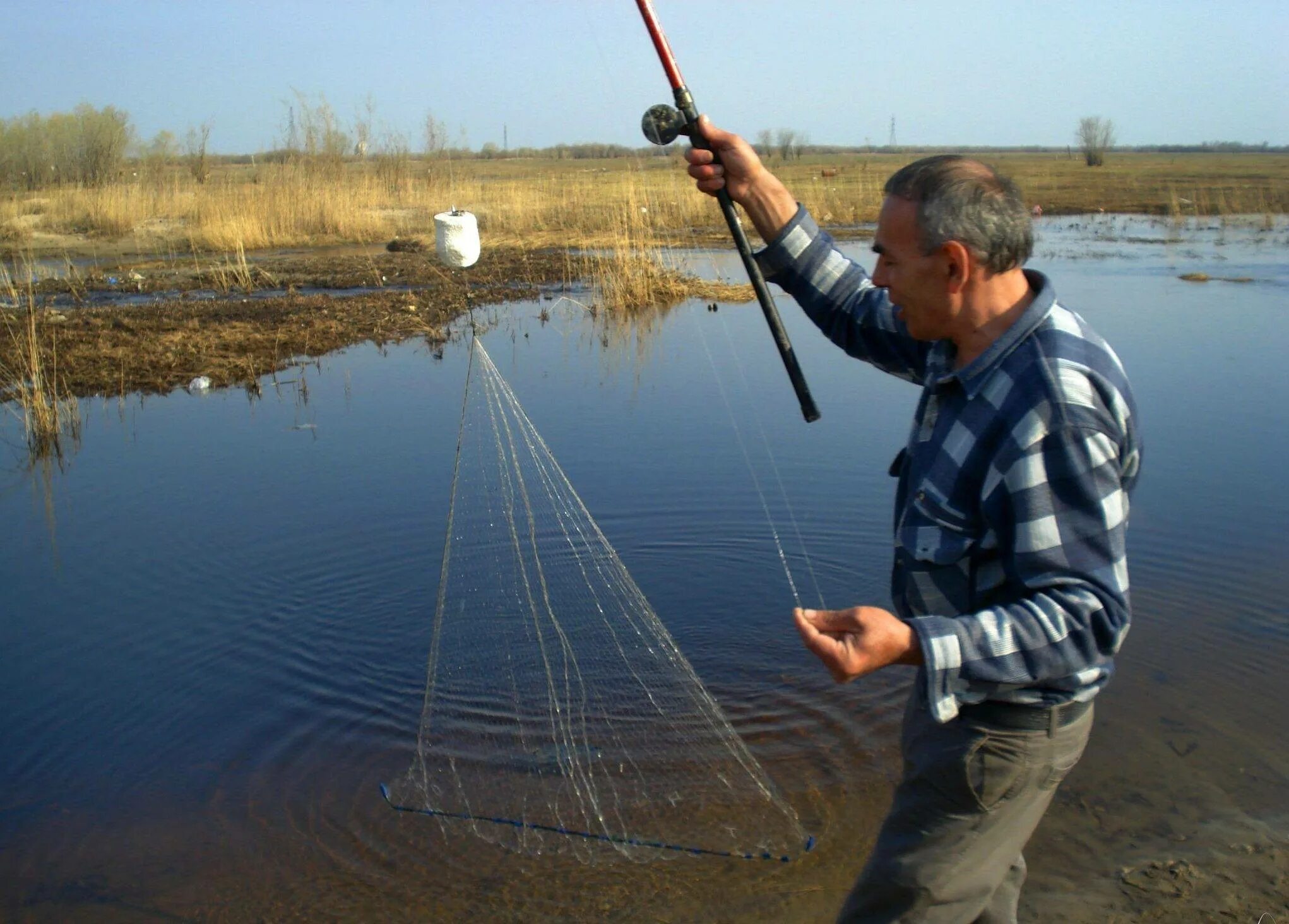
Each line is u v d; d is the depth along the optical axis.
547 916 3.32
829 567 5.70
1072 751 2.35
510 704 4.43
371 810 3.84
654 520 6.31
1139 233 22.98
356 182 24.30
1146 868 3.45
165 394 9.46
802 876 3.46
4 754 4.18
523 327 12.38
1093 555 2.10
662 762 4.04
